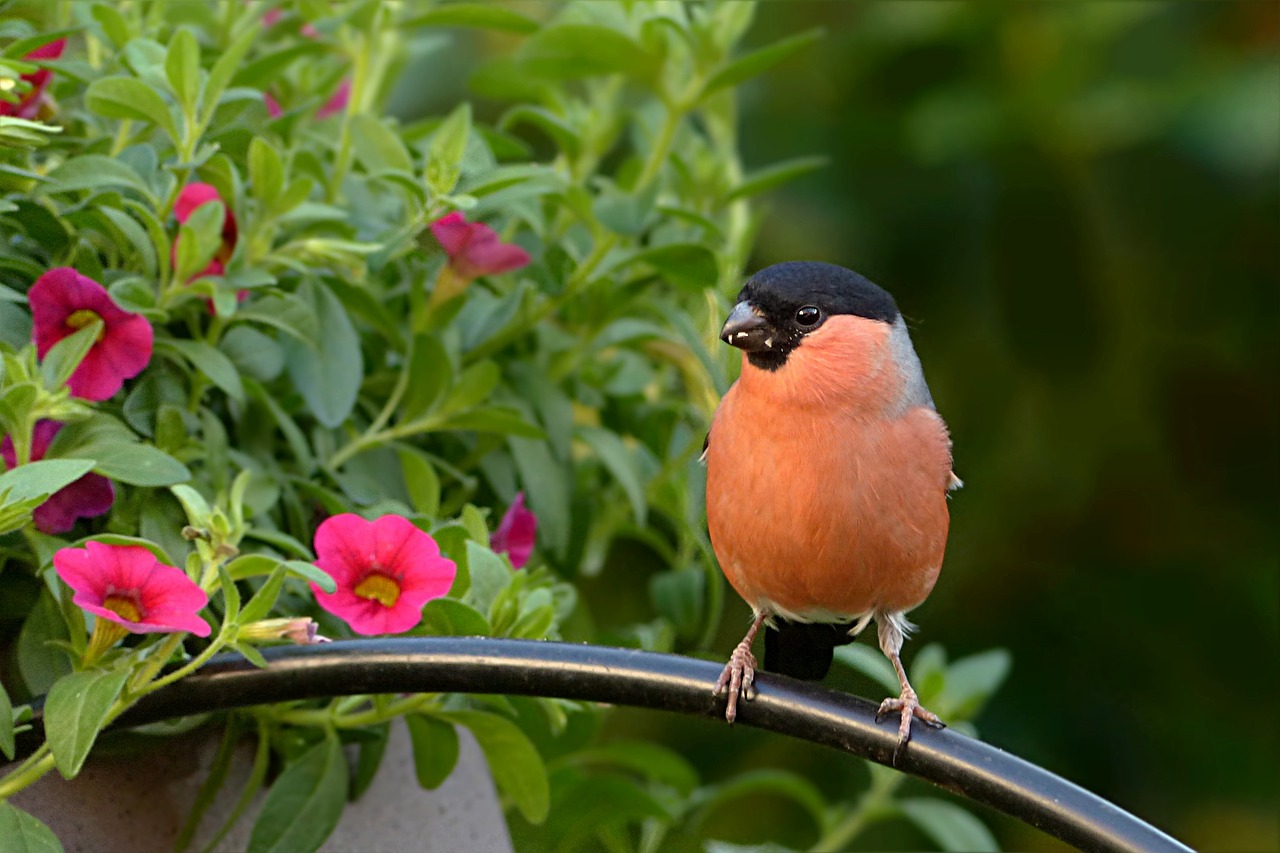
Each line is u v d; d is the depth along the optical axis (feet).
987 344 36.70
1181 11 36.55
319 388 19.63
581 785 23.98
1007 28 36.37
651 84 23.72
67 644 16.57
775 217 36.24
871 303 20.34
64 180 18.25
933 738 16.71
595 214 21.97
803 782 26.96
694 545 25.95
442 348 20.56
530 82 26.17
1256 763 36.14
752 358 20.10
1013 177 35.91
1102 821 15.57
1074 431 36.58
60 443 17.19
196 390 19.30
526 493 23.06
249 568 16.15
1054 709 36.63
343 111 25.48
